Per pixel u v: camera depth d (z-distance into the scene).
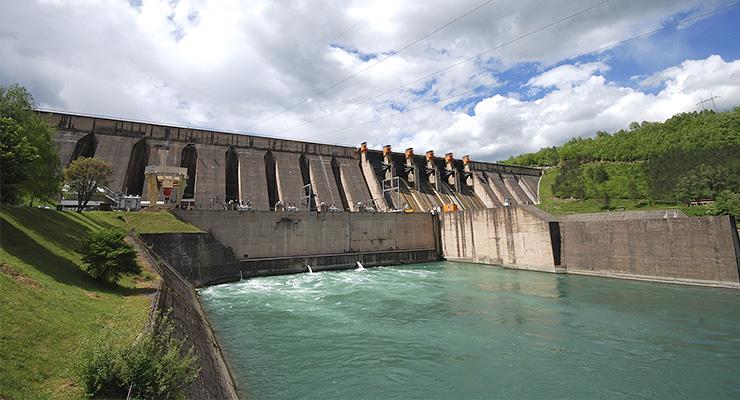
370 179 68.69
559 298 29.83
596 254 39.31
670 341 19.98
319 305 27.97
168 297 17.11
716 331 21.27
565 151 113.38
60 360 9.23
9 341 8.83
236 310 26.39
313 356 18.17
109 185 44.34
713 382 15.55
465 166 87.56
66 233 22.48
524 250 45.34
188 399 9.20
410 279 39.91
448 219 56.97
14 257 14.66
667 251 34.47
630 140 102.19
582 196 82.62
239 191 53.75
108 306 14.87
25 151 18.56
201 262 35.16
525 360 17.84
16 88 24.22
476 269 47.28
